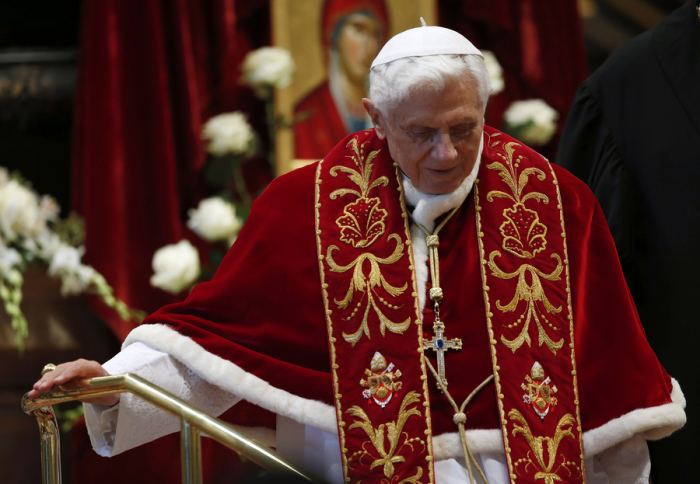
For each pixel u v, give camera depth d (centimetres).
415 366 698
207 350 712
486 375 705
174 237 1484
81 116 1517
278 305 735
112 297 1410
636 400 712
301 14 1588
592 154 980
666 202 923
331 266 736
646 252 936
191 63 1552
